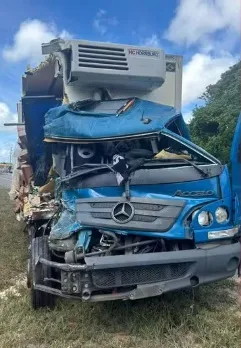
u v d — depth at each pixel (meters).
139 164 4.10
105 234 3.75
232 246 3.85
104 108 5.17
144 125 4.54
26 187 7.38
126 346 3.51
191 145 4.43
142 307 4.17
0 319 4.04
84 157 4.65
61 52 5.42
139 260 3.53
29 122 6.29
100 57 5.35
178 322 3.90
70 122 4.70
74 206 4.05
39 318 4.06
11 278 5.45
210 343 3.42
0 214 11.62
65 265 3.57
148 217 3.73
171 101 6.25
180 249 3.84
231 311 4.16
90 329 3.82
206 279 3.70
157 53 5.62
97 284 3.56
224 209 3.92
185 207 3.79
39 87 6.44
